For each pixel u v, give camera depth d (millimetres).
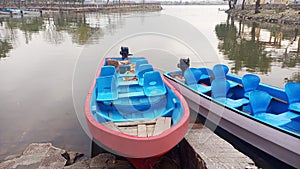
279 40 20109
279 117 5105
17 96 8203
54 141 5422
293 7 39562
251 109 5152
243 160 3891
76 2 60062
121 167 4402
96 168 4375
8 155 4871
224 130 5648
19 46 17375
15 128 6008
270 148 4707
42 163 4363
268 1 55250
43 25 29984
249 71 11562
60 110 7004
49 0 58531
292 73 11227
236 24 31969
